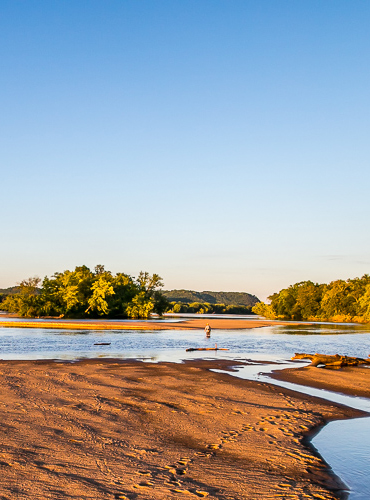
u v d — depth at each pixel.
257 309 181.62
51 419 12.14
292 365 25.30
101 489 7.65
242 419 12.67
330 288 143.12
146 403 14.43
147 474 8.42
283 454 9.82
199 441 10.60
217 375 20.75
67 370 21.36
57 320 92.38
